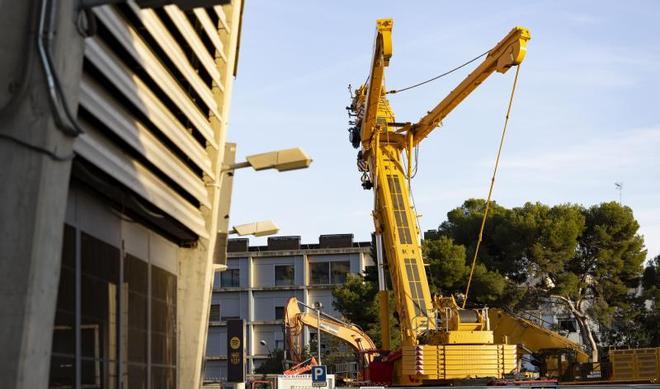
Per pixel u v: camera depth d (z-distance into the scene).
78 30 8.29
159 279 14.51
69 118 7.96
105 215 11.68
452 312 30.61
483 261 56.88
